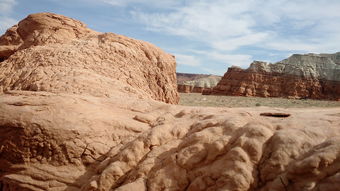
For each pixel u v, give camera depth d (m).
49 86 11.70
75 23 21.09
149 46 19.77
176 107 9.94
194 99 41.03
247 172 4.64
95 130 7.54
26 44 19.52
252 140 5.05
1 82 13.69
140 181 5.47
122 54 17.12
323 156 4.10
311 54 70.38
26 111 7.48
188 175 5.30
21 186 6.74
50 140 7.17
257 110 9.00
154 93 18.09
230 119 6.13
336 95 60.38
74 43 17.31
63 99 8.12
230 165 4.86
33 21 20.80
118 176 5.89
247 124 5.60
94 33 21.38
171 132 6.65
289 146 4.68
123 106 9.55
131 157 6.12
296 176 4.22
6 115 7.48
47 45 16.88
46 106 7.68
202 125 6.33
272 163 4.60
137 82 16.53
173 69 21.22
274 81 65.00
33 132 7.21
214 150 5.30
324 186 3.86
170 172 5.44
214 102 36.16
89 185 5.86
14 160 7.23
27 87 12.40
